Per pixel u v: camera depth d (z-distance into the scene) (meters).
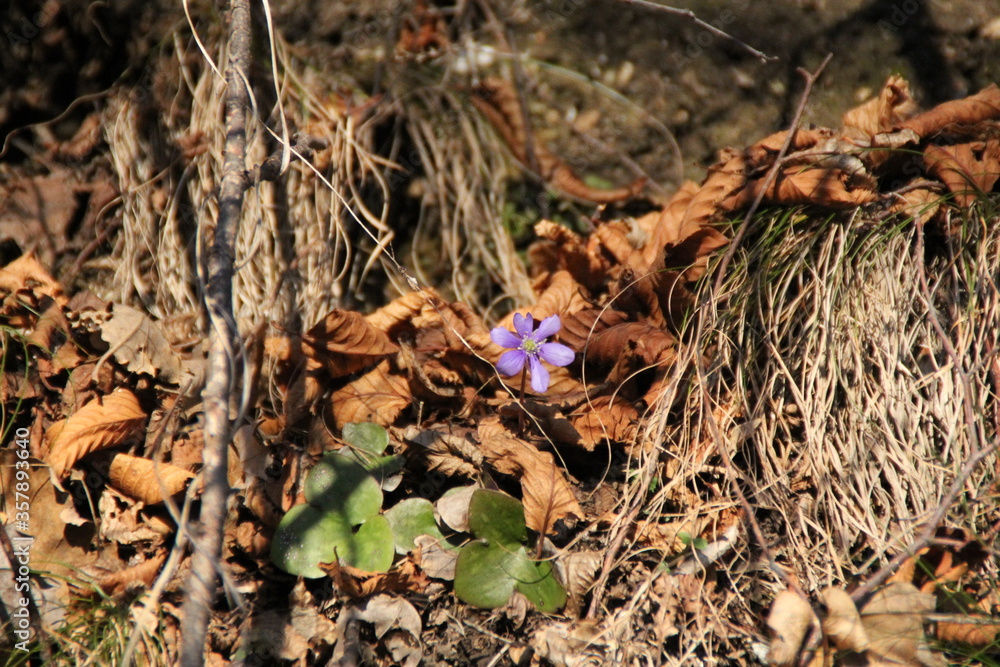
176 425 1.89
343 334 1.89
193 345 1.92
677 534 1.87
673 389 1.88
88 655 1.84
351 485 1.87
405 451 1.88
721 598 1.86
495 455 1.87
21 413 1.89
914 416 1.88
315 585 1.86
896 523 1.87
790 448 1.88
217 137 1.95
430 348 1.91
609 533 1.87
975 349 1.89
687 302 1.90
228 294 1.84
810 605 1.84
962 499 1.87
